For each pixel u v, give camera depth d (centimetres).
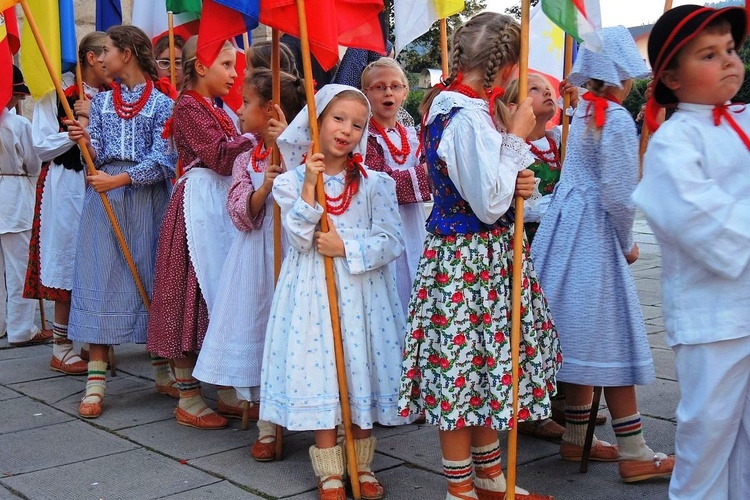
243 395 362
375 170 371
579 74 317
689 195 224
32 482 333
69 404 438
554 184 380
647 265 826
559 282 319
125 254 420
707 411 230
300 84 378
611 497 309
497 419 274
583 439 342
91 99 458
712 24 232
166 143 425
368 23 373
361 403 308
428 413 284
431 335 284
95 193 430
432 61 1335
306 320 312
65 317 502
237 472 340
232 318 364
